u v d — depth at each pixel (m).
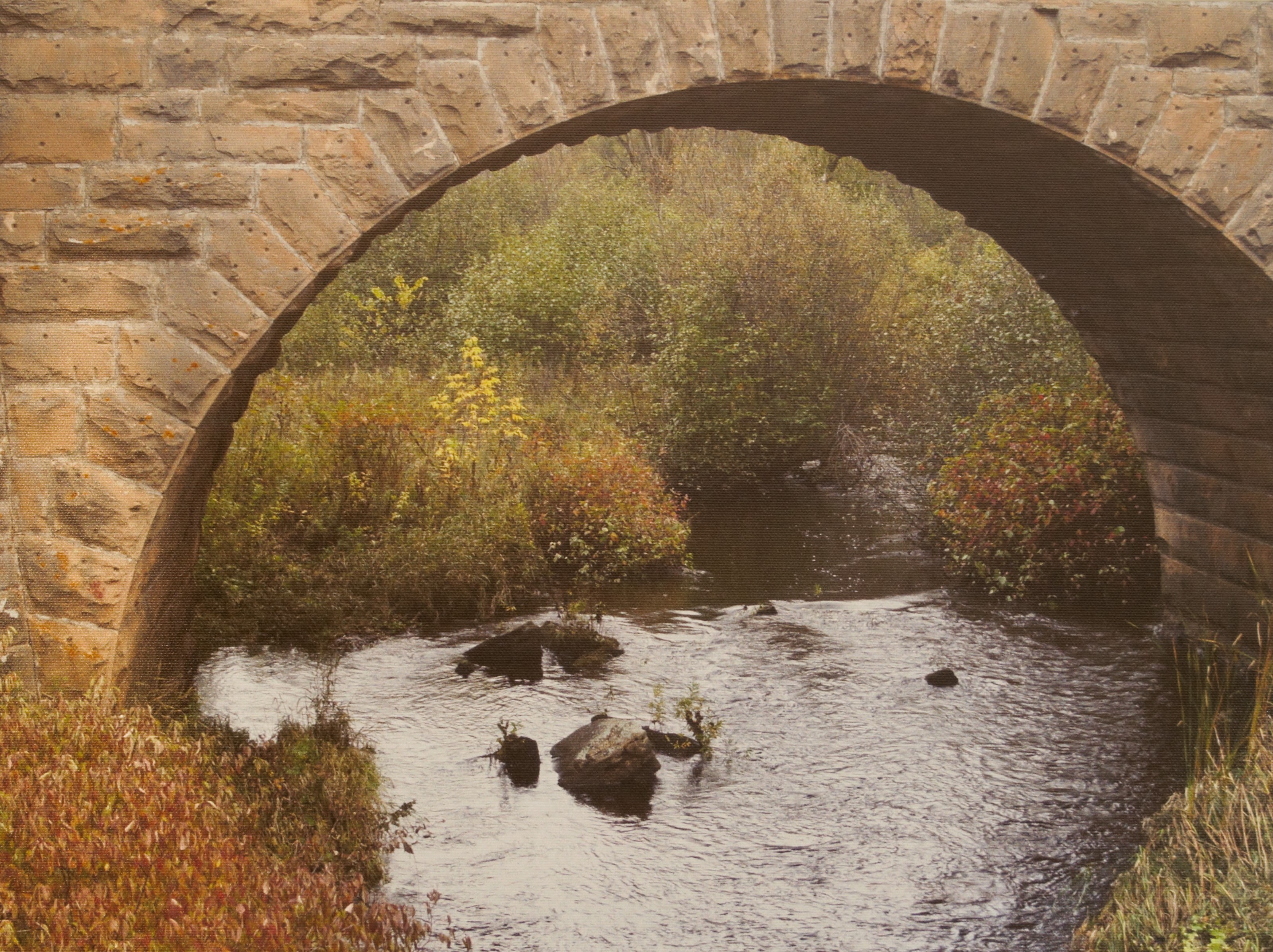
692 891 5.16
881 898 5.11
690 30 5.23
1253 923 4.09
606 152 26.92
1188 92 5.66
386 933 3.85
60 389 4.96
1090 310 8.05
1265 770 5.21
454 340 18.67
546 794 6.10
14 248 4.92
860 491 14.27
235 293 5.02
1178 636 8.42
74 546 4.96
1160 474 8.55
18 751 4.05
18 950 3.06
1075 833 5.66
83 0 4.88
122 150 4.94
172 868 3.50
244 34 4.96
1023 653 8.33
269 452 10.60
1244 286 6.16
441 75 5.07
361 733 6.74
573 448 11.59
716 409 14.41
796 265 14.62
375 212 5.07
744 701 7.46
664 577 10.64
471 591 9.59
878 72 5.40
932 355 13.29
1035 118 5.59
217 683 7.46
